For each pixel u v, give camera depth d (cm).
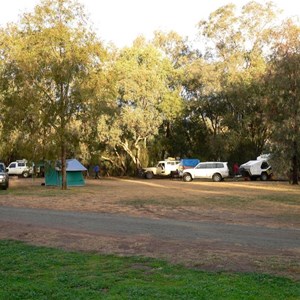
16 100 2970
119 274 801
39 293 685
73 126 3116
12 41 3034
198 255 952
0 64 3033
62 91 3059
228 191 2980
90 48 3058
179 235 1230
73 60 2997
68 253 998
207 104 5525
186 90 5769
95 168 5356
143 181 4641
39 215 1700
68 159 3866
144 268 848
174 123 5841
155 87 5194
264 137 5353
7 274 812
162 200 2306
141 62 5441
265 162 4694
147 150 5928
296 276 769
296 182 3756
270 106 3681
